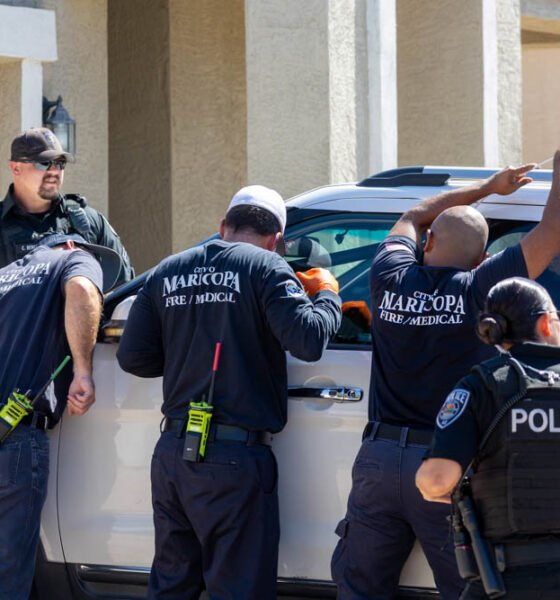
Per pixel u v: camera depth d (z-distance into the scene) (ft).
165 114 79.51
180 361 30.96
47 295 34.22
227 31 81.30
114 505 34.01
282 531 32.07
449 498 24.49
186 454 30.32
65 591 34.71
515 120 79.15
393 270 29.01
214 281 30.76
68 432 34.53
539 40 99.96
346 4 64.64
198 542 31.58
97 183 64.18
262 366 30.71
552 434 23.31
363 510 29.07
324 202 33.32
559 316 29.25
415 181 32.83
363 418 31.35
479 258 29.25
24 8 60.49
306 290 31.30
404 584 30.55
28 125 60.80
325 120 63.62
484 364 23.98
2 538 32.94
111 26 83.35
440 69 78.64
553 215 27.50
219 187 81.56
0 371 33.99
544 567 23.24
